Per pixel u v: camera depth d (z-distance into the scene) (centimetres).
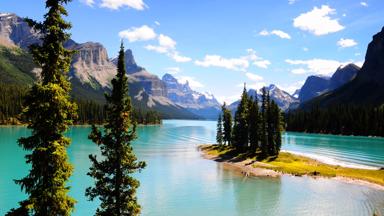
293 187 6700
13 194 5847
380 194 6166
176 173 8188
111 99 2814
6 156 10038
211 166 9288
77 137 17150
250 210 5231
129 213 2845
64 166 2292
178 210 5181
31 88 2203
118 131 2786
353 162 10312
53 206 2234
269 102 11069
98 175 2811
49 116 2222
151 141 17288
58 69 2288
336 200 5772
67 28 2288
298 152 12681
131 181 2812
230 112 13450
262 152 10531
